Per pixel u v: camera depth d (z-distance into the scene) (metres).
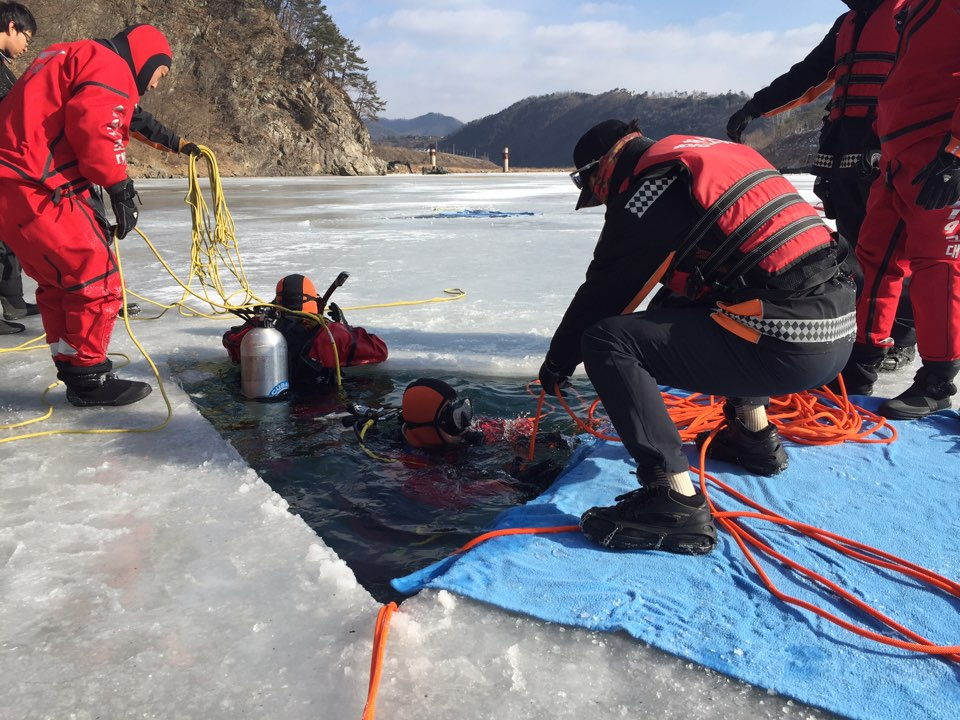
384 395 3.69
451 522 2.44
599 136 2.18
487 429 3.21
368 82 80.69
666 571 1.98
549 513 2.33
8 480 2.54
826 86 4.14
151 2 58.25
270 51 64.62
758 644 1.67
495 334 4.74
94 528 2.19
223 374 3.99
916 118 2.93
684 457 2.12
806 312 2.03
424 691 1.50
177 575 1.94
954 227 2.95
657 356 2.12
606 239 2.12
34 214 2.96
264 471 2.81
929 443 2.87
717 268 2.06
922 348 3.15
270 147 61.91
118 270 3.28
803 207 2.09
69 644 1.66
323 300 3.90
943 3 2.82
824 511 2.33
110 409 3.34
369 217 14.22
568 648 1.66
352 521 2.43
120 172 3.04
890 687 1.54
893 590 1.90
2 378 3.83
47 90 2.91
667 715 1.46
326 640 1.67
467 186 33.16
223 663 1.59
